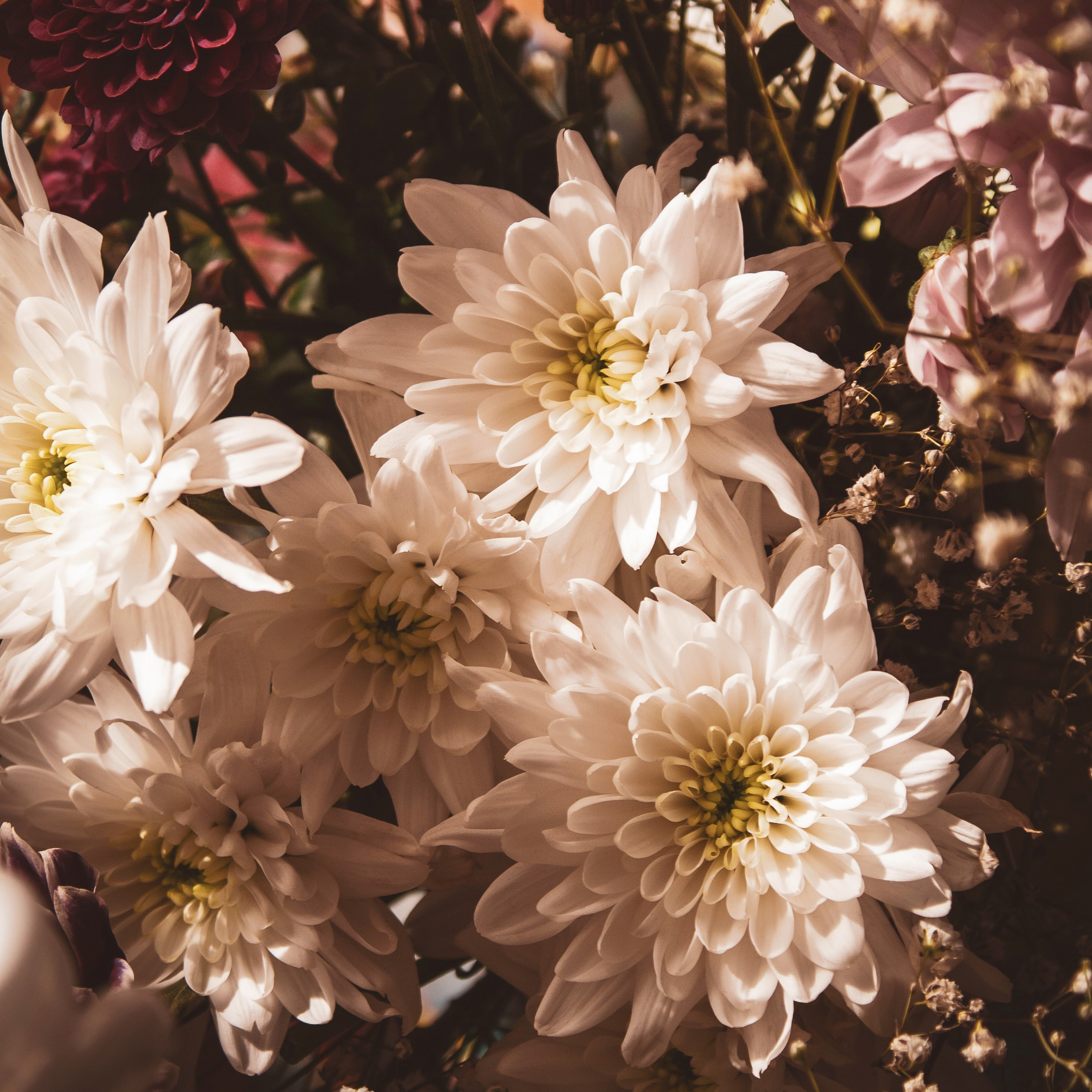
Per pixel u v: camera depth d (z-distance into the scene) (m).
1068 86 0.35
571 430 0.38
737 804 0.38
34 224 0.37
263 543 0.39
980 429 0.37
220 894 0.38
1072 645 0.41
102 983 0.36
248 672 0.38
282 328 0.44
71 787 0.39
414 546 0.37
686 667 0.37
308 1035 0.41
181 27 0.39
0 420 0.38
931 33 0.35
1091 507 0.36
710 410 0.37
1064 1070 0.41
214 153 0.51
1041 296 0.35
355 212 0.45
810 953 0.37
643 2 0.45
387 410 0.39
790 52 0.42
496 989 0.44
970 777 0.39
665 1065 0.40
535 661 0.38
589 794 0.38
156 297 0.36
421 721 0.38
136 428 0.36
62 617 0.36
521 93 0.45
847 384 0.39
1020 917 0.43
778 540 0.39
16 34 0.40
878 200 0.36
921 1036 0.37
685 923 0.38
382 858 0.38
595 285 0.38
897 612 0.42
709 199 0.37
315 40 0.47
